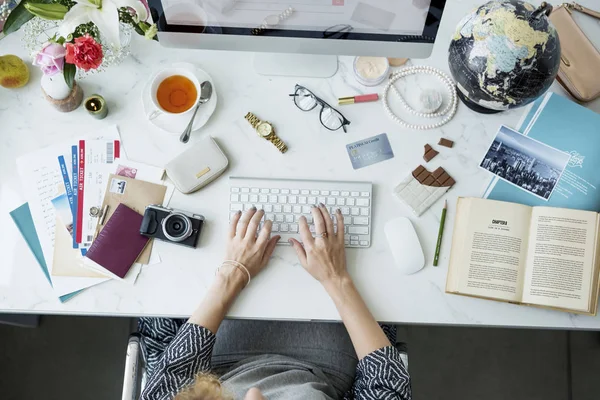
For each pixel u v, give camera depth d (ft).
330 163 3.88
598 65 3.90
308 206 3.78
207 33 3.50
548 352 5.78
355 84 3.99
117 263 3.65
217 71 3.99
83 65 3.21
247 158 3.88
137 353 3.77
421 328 5.79
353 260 3.75
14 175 3.81
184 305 3.68
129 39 3.95
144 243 3.71
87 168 3.82
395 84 4.01
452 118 3.96
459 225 3.70
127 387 3.66
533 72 3.31
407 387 3.47
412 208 3.80
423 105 3.90
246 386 3.62
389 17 3.32
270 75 3.98
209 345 3.50
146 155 3.85
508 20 3.27
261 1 3.25
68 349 5.65
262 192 3.78
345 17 3.35
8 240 3.73
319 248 3.62
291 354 4.08
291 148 3.89
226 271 3.60
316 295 3.69
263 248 3.65
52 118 3.88
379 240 3.78
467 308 3.70
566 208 3.63
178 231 3.67
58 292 3.66
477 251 3.63
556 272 3.56
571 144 3.83
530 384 5.74
